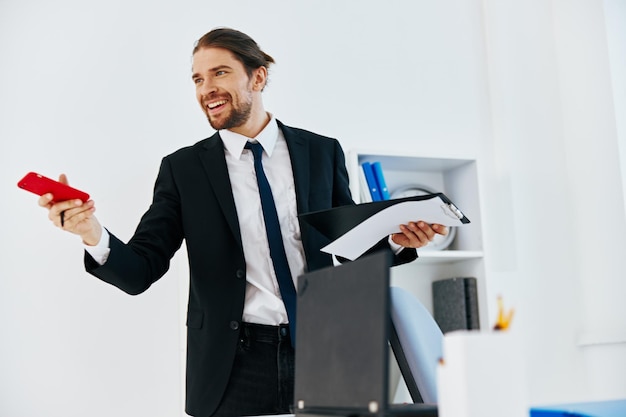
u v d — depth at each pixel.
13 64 2.66
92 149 2.69
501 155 3.20
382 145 3.04
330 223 1.71
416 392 1.32
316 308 0.96
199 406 1.80
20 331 2.53
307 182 2.03
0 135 2.61
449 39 3.23
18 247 2.57
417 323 1.36
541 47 3.34
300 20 3.02
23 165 2.62
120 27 2.79
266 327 1.85
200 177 1.98
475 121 3.21
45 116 2.66
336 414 0.86
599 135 3.18
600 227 3.16
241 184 2.00
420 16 3.21
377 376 0.80
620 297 3.06
